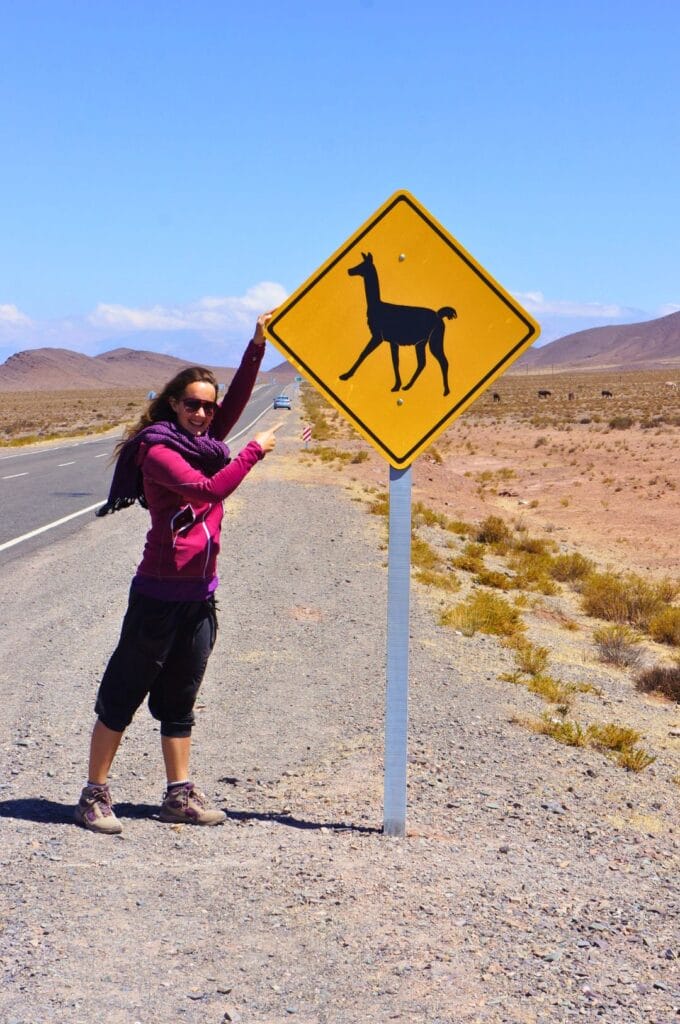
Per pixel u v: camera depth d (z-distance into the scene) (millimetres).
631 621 15312
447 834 5426
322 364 4879
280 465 33750
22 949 3471
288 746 6930
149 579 4742
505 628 12086
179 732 5074
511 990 3449
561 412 85312
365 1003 3254
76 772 6027
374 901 4098
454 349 4863
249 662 9203
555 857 5297
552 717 8664
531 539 22562
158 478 4496
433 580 14336
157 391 4707
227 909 3910
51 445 48688
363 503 23156
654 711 9930
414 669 9531
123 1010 3115
